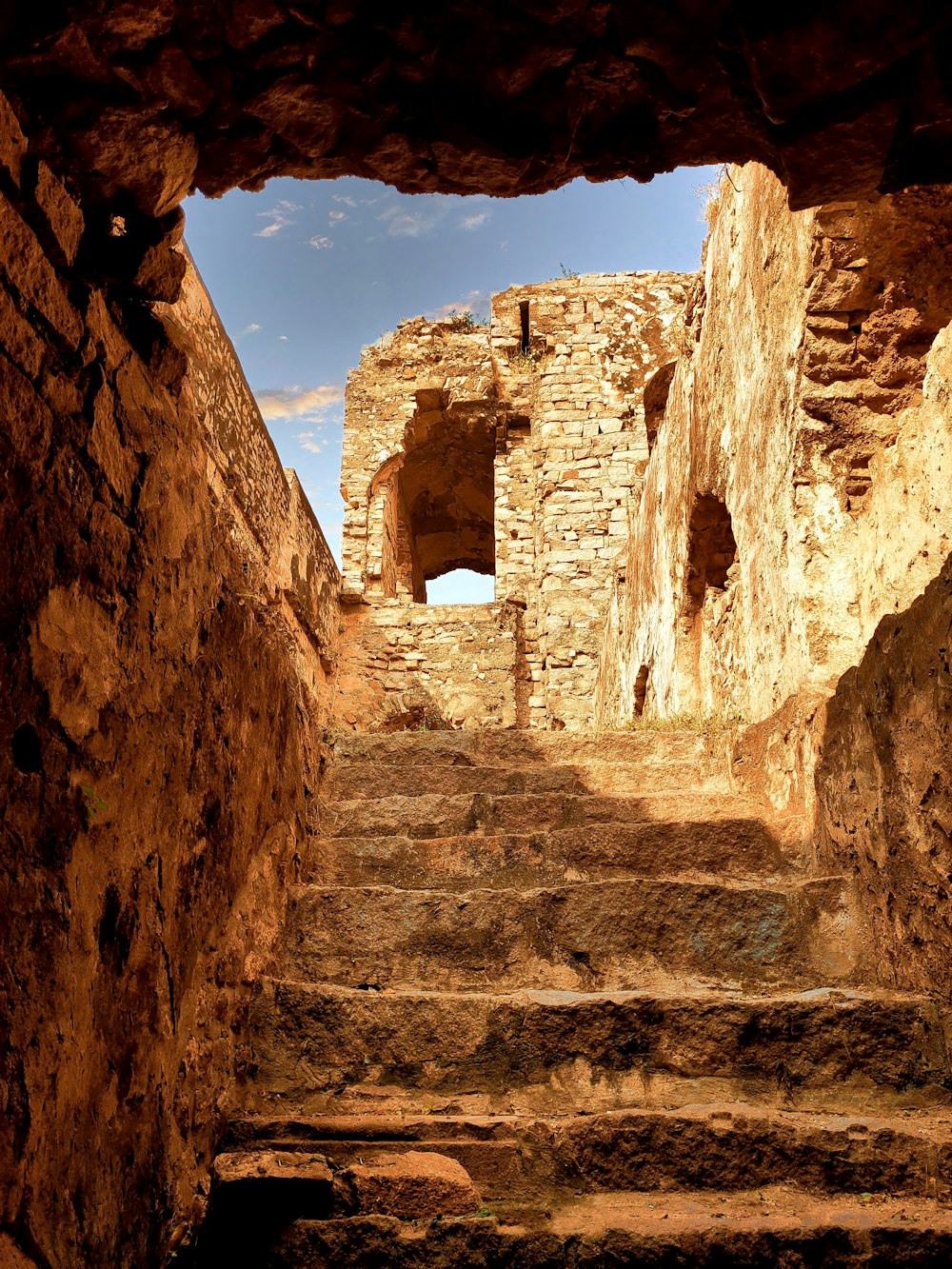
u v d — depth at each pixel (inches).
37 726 77.4
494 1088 123.4
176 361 106.2
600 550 549.3
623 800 195.9
